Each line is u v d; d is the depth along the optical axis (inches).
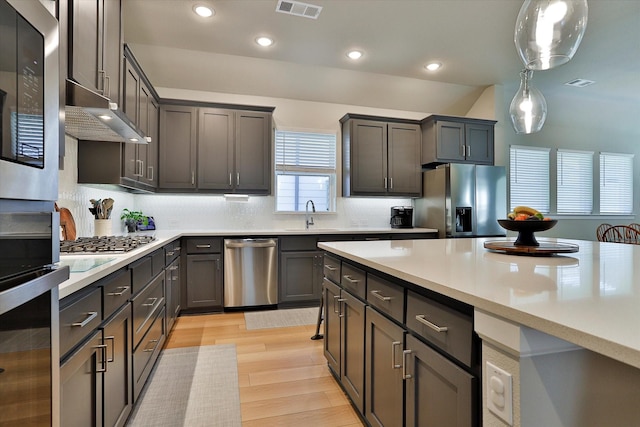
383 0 103.4
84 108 64.1
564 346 28.2
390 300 51.9
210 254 135.9
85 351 45.0
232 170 147.3
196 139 143.6
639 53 140.9
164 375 84.5
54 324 32.9
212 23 115.0
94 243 78.3
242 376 84.4
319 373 86.2
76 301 42.9
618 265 48.9
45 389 31.5
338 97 172.2
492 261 53.2
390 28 119.2
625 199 244.1
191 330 116.8
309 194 174.9
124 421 61.5
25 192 28.2
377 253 63.6
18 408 27.4
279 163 168.7
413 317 45.6
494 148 175.9
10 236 26.7
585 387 28.9
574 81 171.2
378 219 183.0
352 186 164.7
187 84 153.9
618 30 122.8
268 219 167.0
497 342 29.3
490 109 175.8
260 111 150.9
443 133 168.7
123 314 60.5
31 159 29.3
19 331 27.4
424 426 42.9
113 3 85.5
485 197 163.2
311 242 146.5
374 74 158.4
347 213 178.4
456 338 36.8
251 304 138.9
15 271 27.4
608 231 223.9
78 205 99.6
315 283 146.6
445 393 38.5
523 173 218.1
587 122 225.9
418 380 44.3
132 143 109.2
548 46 65.9
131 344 65.5
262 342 106.5
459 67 151.9
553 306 28.1
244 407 71.2
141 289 73.4
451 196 157.9
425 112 190.4
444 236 159.5
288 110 170.4
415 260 54.6
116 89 87.8
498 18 113.3
